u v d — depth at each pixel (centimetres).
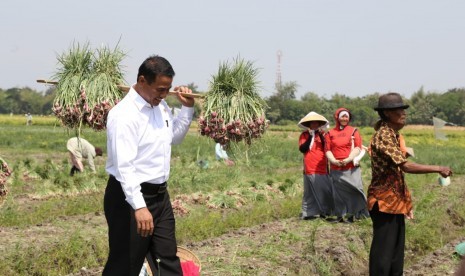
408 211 579
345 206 1014
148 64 440
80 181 1376
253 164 2178
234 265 704
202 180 1474
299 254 768
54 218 1029
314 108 8888
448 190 1502
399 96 573
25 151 2947
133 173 438
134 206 433
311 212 1044
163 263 459
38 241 815
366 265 814
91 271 702
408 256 878
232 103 594
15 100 13275
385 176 571
